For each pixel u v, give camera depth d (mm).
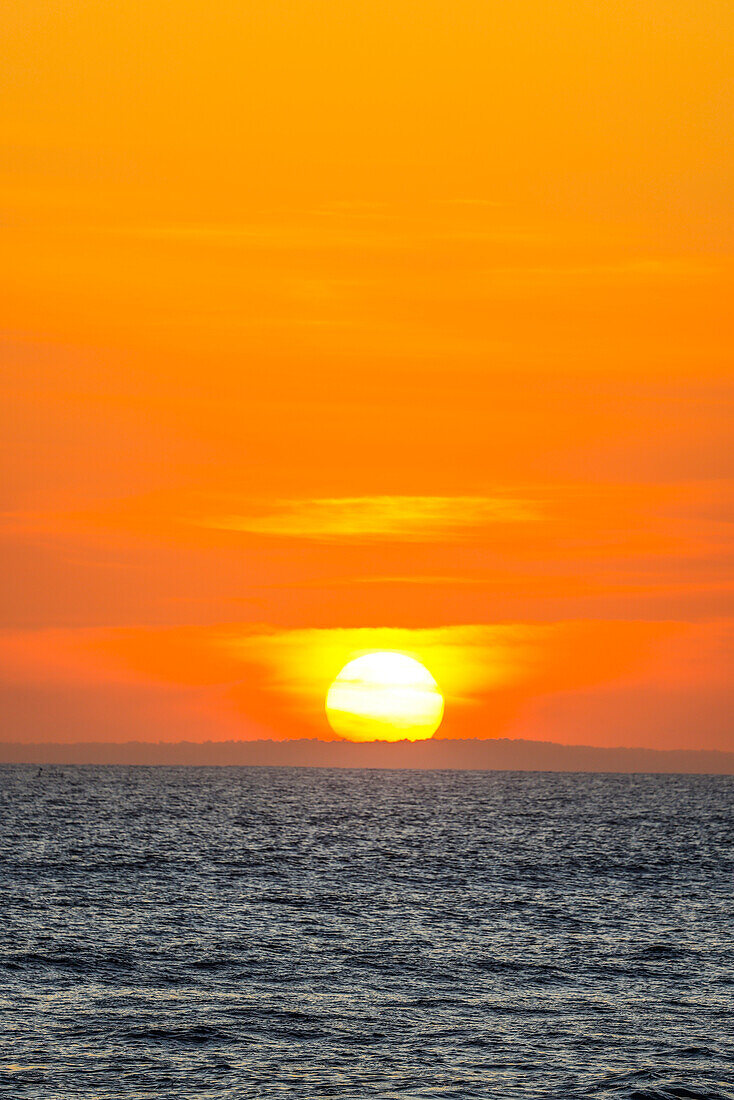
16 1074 126500
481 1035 145625
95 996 160875
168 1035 142500
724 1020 154875
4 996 159125
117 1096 120875
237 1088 124250
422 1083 126938
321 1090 124188
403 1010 157250
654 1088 126312
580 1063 134875
